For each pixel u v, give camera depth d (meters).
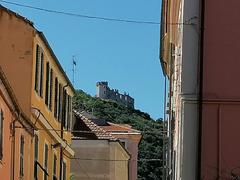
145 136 71.56
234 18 21.48
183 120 21.03
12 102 28.86
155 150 71.25
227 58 21.31
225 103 21.06
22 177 32.38
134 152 71.62
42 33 35.44
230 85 21.17
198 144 20.84
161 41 38.16
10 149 29.44
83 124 59.22
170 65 35.75
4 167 28.25
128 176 67.00
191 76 21.27
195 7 21.61
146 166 71.12
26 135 32.91
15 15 35.00
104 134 58.66
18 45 34.88
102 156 57.56
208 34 21.44
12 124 29.53
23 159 32.53
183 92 21.19
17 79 34.56
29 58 34.75
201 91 21.09
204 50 21.36
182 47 21.42
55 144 39.88
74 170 57.44
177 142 25.12
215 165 20.78
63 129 43.34
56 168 41.16
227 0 21.55
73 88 46.59
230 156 20.83
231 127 20.97
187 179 20.81
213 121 21.00
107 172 57.38
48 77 38.59
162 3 33.91
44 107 37.62
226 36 21.41
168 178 37.34
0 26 34.91
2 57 34.69
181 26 22.42
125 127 74.81
